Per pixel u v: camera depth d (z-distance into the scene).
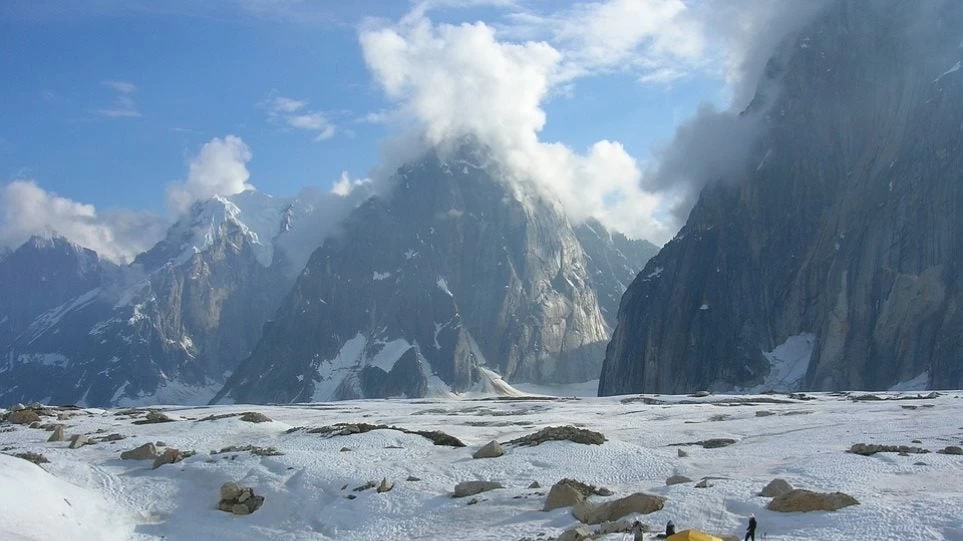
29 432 84.62
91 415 105.75
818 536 42.19
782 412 94.12
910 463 55.44
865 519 43.41
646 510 48.22
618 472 59.47
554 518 49.91
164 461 68.50
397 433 74.81
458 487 56.56
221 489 60.44
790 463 58.69
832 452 61.66
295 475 63.12
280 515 57.88
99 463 69.69
